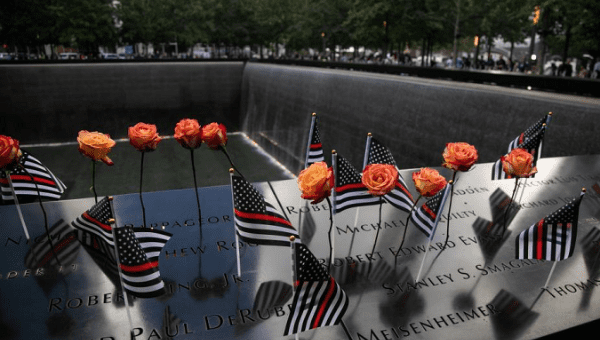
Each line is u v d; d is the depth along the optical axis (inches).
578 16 904.3
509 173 149.1
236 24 2175.2
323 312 97.6
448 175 215.3
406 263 136.5
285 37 2155.5
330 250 130.0
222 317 110.4
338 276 128.7
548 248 123.6
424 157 506.6
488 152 394.0
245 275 128.9
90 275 128.4
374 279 127.3
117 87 1253.7
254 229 118.7
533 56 1305.4
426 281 126.7
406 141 545.0
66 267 132.3
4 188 144.1
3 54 2026.3
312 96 865.5
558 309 114.5
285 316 111.0
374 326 107.3
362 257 139.9
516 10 1534.2
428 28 1457.9
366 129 655.8
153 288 99.9
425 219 128.3
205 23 2021.4
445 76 537.3
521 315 112.3
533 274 131.2
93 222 132.3
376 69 758.5
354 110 691.4
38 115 1174.3
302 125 919.0
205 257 138.3
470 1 1433.3
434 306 115.4
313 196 111.6
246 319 109.7
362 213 172.6
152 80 1295.5
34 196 149.6
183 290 121.4
